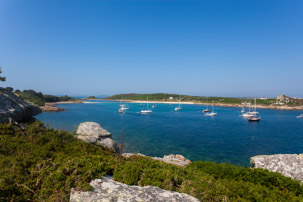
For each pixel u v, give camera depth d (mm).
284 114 116500
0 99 18219
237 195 7016
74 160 7523
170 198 5738
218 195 6586
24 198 5523
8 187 5652
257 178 9812
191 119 89125
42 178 6363
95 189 5910
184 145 39312
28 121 20859
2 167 7062
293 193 8320
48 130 15148
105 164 7676
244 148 37562
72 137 16078
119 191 5867
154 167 8484
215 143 41312
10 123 13750
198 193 6457
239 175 10383
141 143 40312
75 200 5301
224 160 30500
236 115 110312
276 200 7094
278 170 13547
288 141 43875
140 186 6582
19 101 22141
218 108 171000
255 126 67750
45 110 108750
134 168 7473
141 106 199625
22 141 11391
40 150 9922
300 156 14203
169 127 63344
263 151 35656
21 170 6871
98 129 23219
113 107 172375
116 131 53531
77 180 6188
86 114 101062
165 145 39031
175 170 8414
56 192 5719
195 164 12812
